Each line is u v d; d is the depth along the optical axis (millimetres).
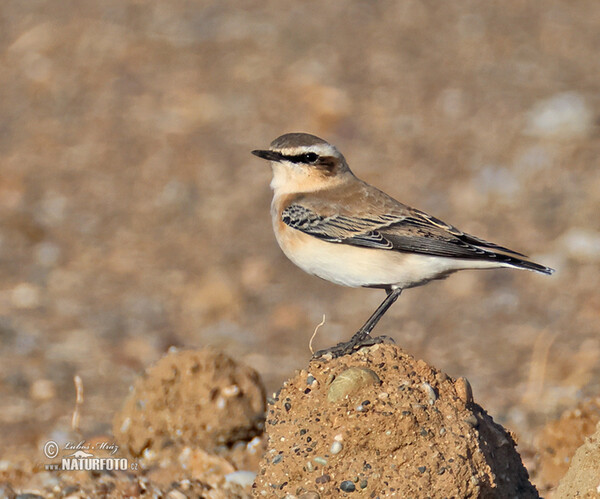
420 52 25312
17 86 24594
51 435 12297
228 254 19172
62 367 15078
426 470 7074
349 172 11086
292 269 18938
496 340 15945
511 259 9977
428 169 20969
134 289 18000
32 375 14625
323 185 10891
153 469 9789
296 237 10508
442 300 17797
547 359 14938
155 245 19547
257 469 10102
